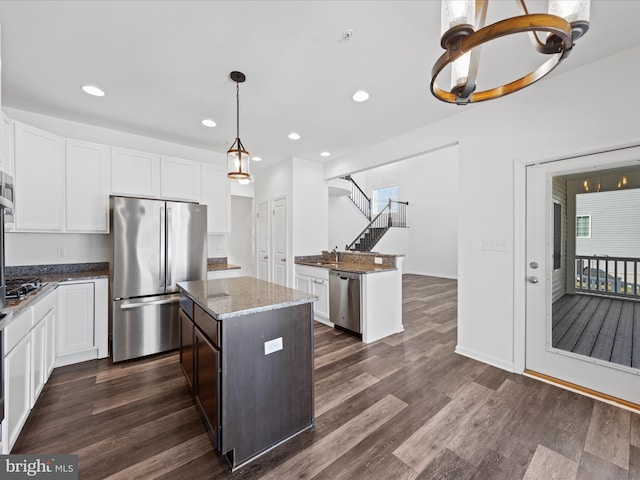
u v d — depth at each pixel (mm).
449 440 1725
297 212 4660
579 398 2145
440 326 3920
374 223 10047
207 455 1615
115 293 2830
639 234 2021
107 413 1991
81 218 2977
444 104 2773
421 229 8984
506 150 2588
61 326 2672
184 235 3258
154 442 1709
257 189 5668
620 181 2096
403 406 2068
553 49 972
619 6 1598
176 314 3164
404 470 1506
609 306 2152
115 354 2809
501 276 2631
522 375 2500
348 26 1756
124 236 2883
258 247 5609
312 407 1861
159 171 3504
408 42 1907
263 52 2002
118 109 2873
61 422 1889
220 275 3891
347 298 3555
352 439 1743
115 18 1680
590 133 2139
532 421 1889
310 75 2289
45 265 3066
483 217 2748
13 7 1581
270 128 3377
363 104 2779
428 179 8820
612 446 1656
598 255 2195
